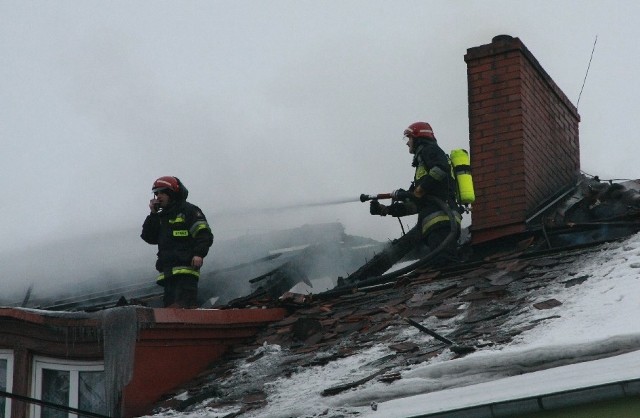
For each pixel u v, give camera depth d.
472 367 12.66
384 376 13.54
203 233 18.25
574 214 20.05
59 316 15.42
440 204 18.55
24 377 15.58
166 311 15.42
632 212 18.61
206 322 15.91
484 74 20.23
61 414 15.41
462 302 15.66
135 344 15.20
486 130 19.92
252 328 16.75
